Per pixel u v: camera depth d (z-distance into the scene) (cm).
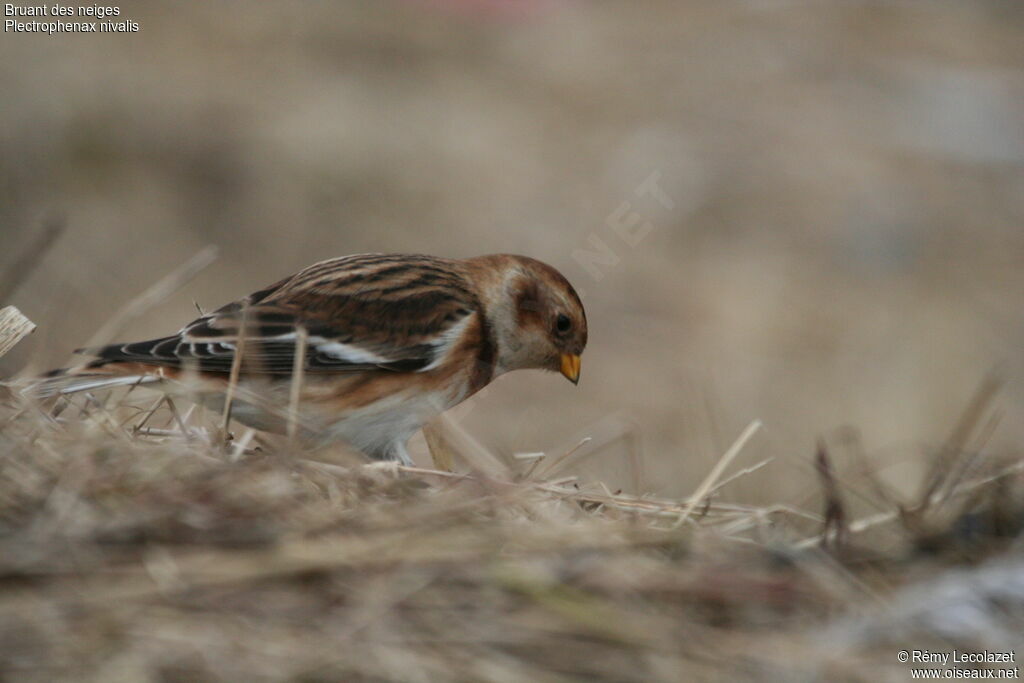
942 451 845
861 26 3131
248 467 718
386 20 2961
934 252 2222
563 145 2512
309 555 620
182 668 554
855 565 706
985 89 2761
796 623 637
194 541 627
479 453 993
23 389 796
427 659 580
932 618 643
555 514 766
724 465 847
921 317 2027
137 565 606
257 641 573
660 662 596
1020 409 1778
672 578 648
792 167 2444
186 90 2405
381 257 1016
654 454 1511
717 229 2267
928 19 3186
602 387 1781
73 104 2248
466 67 2841
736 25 3142
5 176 2136
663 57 2944
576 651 597
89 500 648
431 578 621
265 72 2600
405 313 962
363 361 940
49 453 694
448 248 2197
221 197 2227
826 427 1680
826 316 2030
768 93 2747
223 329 897
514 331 1038
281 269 2128
